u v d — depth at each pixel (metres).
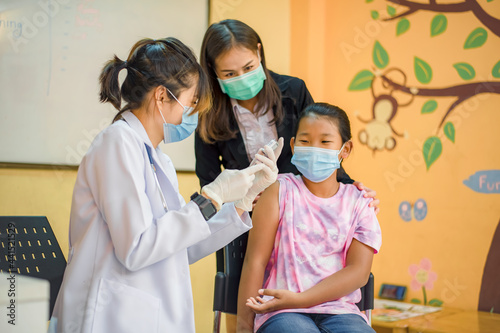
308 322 1.48
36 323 1.42
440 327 2.67
